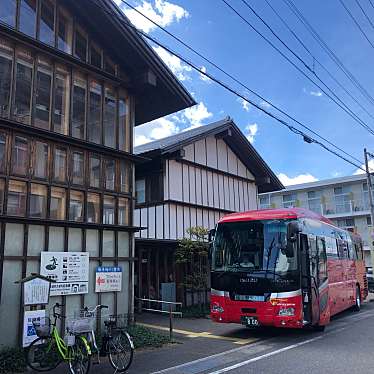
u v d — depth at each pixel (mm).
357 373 7156
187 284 16078
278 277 10312
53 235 9742
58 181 10062
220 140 20688
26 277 8906
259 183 22828
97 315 10344
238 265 10953
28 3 10289
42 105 10133
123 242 11469
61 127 10469
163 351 9305
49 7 10820
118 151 11531
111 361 7660
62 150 10320
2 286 8609
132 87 12594
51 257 9516
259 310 10336
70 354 7320
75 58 10828
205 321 14070
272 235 10789
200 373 7363
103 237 10914
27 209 9281
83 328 7500
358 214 41250
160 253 16938
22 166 9383
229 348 9602
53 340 7742
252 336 11250
